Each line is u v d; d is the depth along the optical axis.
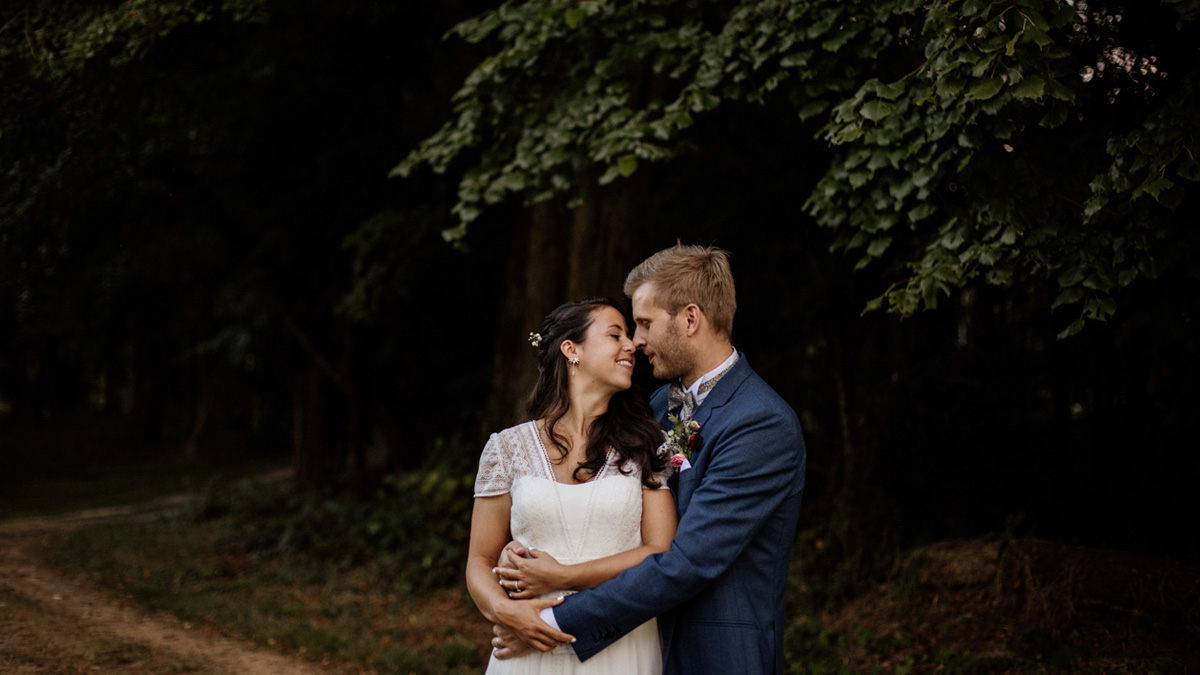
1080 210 3.32
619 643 2.20
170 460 24.09
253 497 12.38
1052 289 5.08
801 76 3.90
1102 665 4.05
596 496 2.20
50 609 6.33
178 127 8.41
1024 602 4.70
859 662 4.87
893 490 6.34
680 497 2.27
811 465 7.64
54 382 29.58
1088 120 3.66
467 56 9.16
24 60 5.48
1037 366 6.31
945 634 4.85
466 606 7.02
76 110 6.26
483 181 5.09
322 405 14.27
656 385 5.25
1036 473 6.11
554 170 5.09
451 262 10.48
